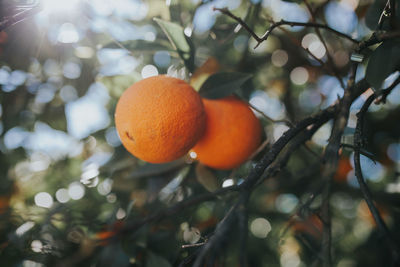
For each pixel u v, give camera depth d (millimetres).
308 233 560
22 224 444
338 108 370
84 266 440
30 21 492
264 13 569
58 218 459
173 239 457
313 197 344
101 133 621
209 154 443
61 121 599
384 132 628
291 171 608
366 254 616
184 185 528
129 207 445
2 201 580
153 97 387
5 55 505
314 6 549
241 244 288
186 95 399
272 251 610
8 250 440
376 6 426
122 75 529
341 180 621
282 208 639
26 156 629
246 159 454
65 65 571
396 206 553
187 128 395
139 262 437
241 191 327
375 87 346
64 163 644
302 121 363
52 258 442
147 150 395
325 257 329
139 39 466
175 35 435
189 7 539
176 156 410
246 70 609
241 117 438
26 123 595
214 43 542
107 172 554
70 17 516
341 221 680
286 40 627
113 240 430
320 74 650
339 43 592
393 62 348
